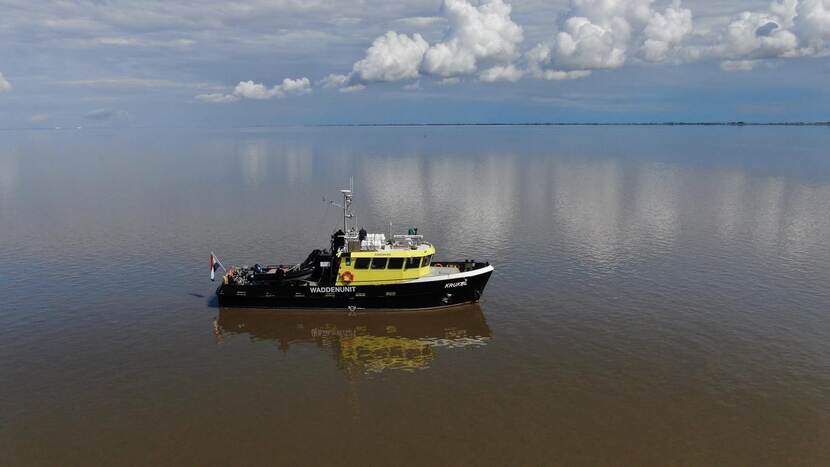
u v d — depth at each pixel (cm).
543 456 2945
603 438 3091
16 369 3853
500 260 6309
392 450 3002
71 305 5000
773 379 3681
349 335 4528
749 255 6412
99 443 3062
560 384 3659
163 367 3938
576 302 5034
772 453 2961
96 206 9650
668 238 7238
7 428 3189
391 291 4916
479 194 10988
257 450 3005
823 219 8325
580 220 8394
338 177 14062
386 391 3622
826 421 3228
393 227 8006
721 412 3325
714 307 4869
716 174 14150
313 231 7756
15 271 5925
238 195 10906
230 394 3578
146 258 6406
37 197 10656
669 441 3062
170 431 3173
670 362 3916
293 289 4922
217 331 4559
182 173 15000
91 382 3700
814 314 4697
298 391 3628
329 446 3038
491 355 4097
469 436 3120
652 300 5047
